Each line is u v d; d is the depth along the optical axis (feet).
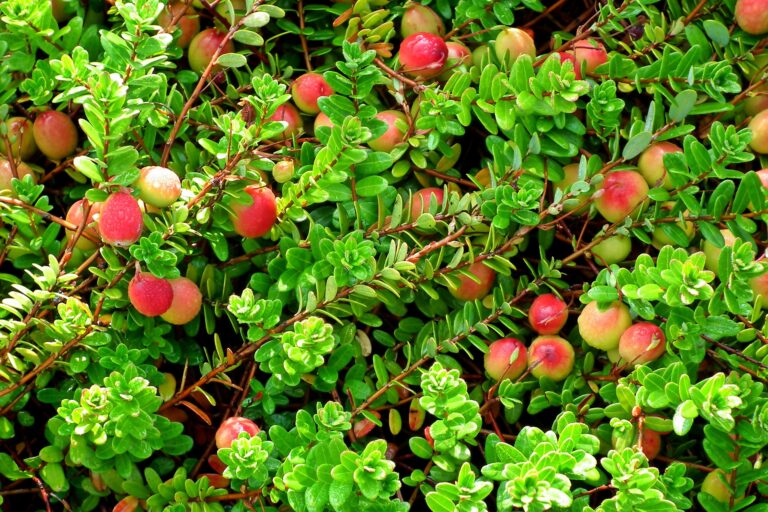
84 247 1.77
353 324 1.79
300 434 1.69
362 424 1.78
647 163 1.81
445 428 1.66
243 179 1.72
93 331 1.70
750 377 1.68
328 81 1.77
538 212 1.85
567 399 1.77
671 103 1.79
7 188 1.80
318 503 1.62
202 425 1.86
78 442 1.68
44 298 1.67
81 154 1.85
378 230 1.80
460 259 1.78
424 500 1.84
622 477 1.61
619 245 1.82
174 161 1.86
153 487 1.72
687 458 1.79
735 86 1.81
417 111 1.82
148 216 1.70
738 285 1.69
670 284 1.67
